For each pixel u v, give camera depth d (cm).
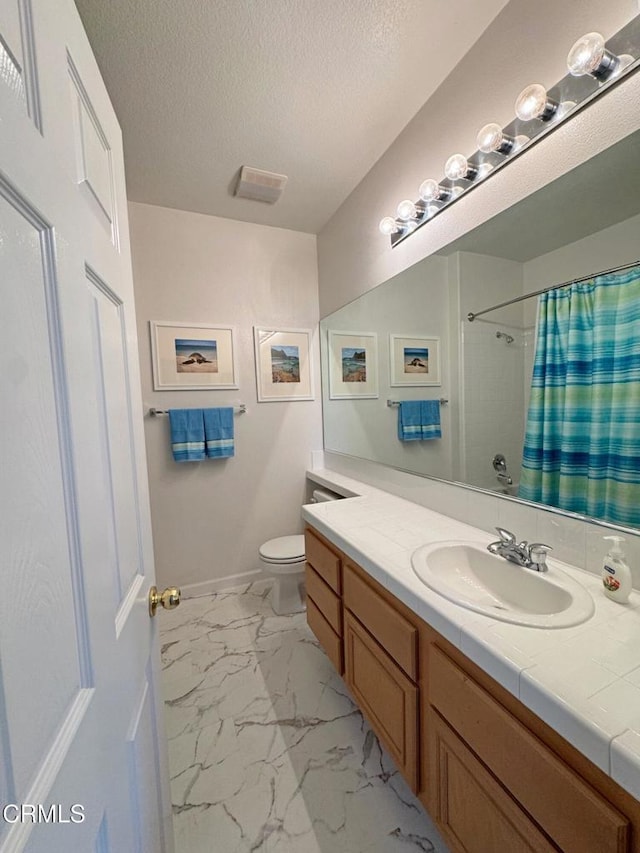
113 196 73
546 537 115
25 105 39
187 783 121
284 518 267
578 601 88
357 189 210
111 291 67
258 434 256
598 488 101
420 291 167
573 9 97
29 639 34
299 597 224
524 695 67
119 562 63
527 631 79
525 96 101
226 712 149
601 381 100
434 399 163
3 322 33
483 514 140
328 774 123
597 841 55
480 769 78
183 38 122
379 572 113
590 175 98
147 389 225
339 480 234
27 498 36
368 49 129
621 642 75
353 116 159
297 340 264
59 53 48
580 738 57
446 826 90
